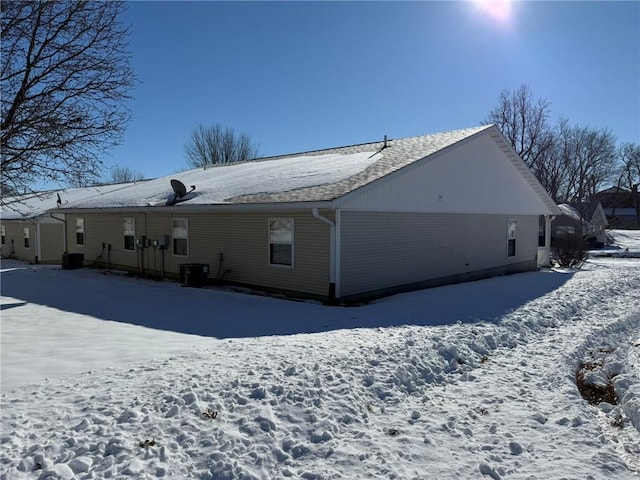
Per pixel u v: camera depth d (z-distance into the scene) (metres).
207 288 13.54
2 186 11.70
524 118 45.69
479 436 4.46
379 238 12.36
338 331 7.73
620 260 27.70
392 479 3.61
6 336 7.54
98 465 3.51
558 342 8.02
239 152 47.75
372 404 4.95
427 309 9.84
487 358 6.98
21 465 3.44
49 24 10.61
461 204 15.61
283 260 12.32
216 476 3.51
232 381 4.96
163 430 4.01
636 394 5.57
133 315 9.61
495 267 17.67
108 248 19.03
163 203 15.09
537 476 3.78
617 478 3.80
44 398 4.61
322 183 12.51
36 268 20.23
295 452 3.90
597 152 56.84
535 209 20.45
